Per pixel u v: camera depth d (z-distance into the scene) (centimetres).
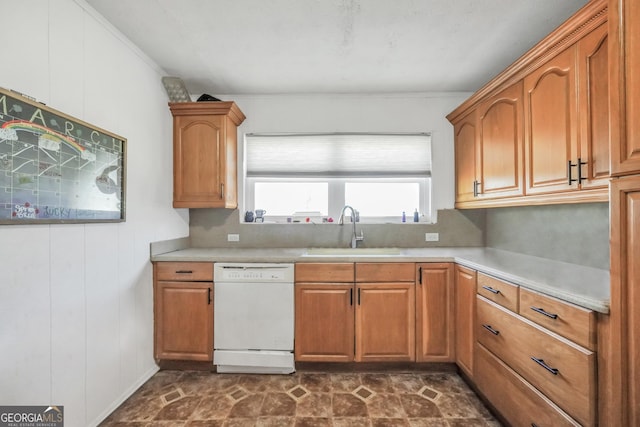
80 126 138
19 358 112
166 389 184
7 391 109
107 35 158
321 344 199
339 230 255
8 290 109
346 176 257
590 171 124
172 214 227
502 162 181
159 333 203
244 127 258
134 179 182
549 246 186
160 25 162
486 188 198
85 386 143
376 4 146
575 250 168
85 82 144
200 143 222
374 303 198
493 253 214
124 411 163
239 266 199
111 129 162
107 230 159
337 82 232
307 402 171
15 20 111
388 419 157
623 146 89
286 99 257
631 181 87
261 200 272
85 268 144
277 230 255
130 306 178
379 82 232
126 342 174
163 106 214
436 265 199
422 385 189
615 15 90
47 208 121
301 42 179
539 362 121
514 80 169
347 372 205
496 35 172
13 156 107
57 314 128
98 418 151
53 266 126
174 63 203
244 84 235
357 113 256
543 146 149
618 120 90
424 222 260
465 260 184
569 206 171
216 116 221
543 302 122
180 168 223
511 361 141
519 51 189
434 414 161
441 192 255
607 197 118
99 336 153
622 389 90
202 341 200
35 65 119
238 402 171
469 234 254
